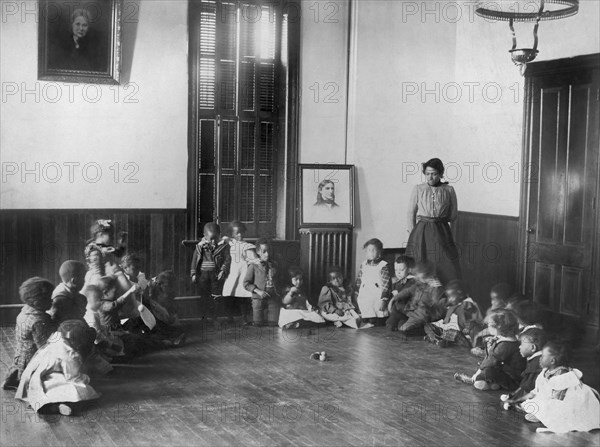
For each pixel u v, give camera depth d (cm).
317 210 943
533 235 852
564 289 810
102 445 486
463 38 984
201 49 900
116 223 857
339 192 951
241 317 903
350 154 958
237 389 617
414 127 984
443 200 873
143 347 738
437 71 991
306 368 686
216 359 713
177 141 880
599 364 705
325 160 955
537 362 573
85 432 509
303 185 937
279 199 949
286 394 605
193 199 891
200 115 904
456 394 612
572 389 538
